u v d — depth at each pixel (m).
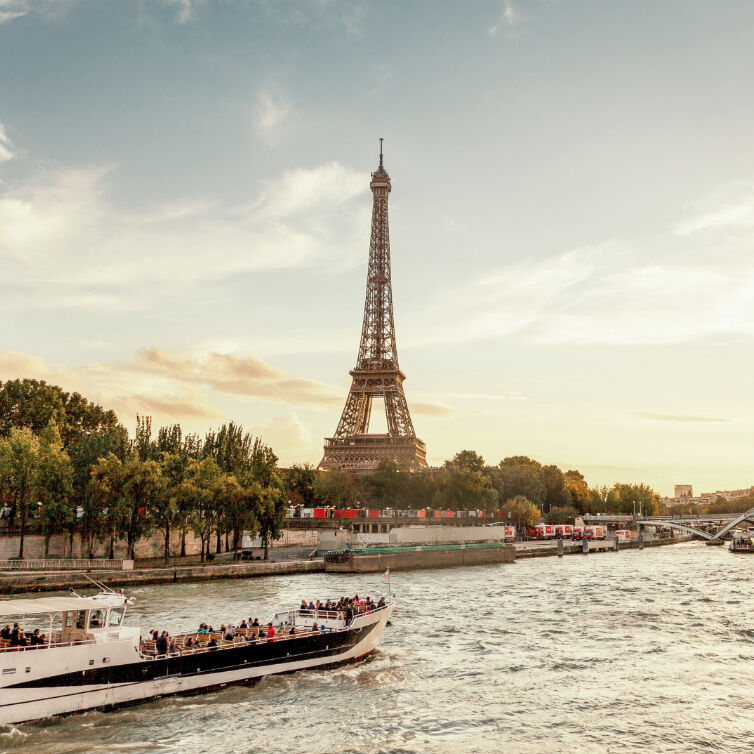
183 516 125.12
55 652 45.84
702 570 155.50
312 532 176.75
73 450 135.25
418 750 43.38
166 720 47.44
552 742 44.84
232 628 57.81
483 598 101.75
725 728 47.47
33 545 116.94
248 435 178.00
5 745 42.72
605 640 72.81
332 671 59.41
